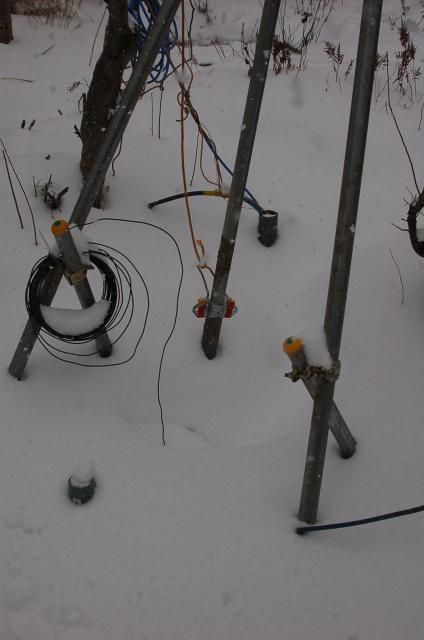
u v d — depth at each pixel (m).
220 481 2.24
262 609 1.89
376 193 3.78
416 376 2.67
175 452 2.34
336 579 1.97
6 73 5.08
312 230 3.48
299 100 4.66
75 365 2.64
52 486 2.17
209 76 5.01
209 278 3.09
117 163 3.71
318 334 1.83
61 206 3.33
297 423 2.48
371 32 1.68
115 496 2.15
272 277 3.16
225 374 2.70
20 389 2.49
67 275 2.25
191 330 2.84
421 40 6.22
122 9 2.79
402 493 2.24
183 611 1.87
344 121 4.45
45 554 1.98
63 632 1.80
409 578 1.98
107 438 2.35
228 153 3.98
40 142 3.84
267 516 2.14
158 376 2.64
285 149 4.11
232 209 2.37
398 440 2.41
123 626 1.83
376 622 1.87
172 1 2.03
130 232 3.25
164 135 4.10
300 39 6.16
